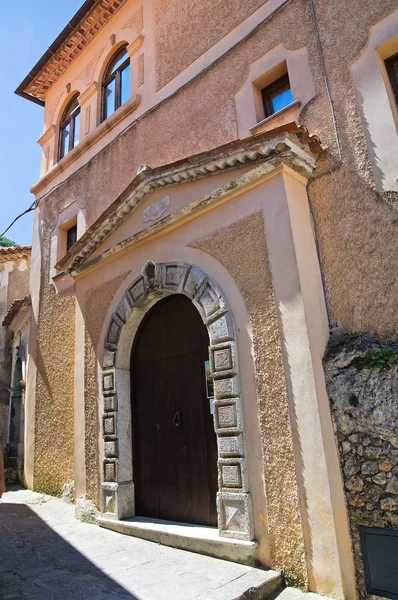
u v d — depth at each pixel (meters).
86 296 6.23
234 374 3.97
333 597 3.04
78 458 5.80
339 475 3.38
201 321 4.84
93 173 7.77
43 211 8.98
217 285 4.34
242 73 5.53
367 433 3.40
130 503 5.04
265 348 3.85
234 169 4.45
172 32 6.88
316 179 4.35
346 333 3.82
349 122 4.29
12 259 11.48
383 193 3.90
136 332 5.53
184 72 6.43
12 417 9.64
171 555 3.92
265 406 3.74
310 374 3.50
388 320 3.64
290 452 3.50
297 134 4.04
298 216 4.06
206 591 3.09
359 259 3.92
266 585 3.18
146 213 5.38
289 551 3.35
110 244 5.89
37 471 7.39
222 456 3.91
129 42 7.80
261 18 5.53
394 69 4.30
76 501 5.62
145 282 5.15
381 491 3.24
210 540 3.80
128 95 7.63
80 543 4.41
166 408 5.01
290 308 3.74
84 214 7.71
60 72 9.54
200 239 4.66
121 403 5.31
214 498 4.32
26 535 4.75
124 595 3.09
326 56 4.66
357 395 3.50
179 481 4.70
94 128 8.12
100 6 8.11
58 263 6.55
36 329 8.24
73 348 7.11
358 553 3.23
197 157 4.60
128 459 5.19
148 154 6.62
